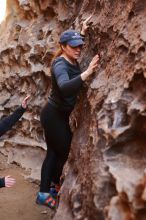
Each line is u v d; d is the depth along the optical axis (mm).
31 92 6184
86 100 3613
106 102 3066
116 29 3443
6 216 4488
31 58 6133
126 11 3373
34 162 5742
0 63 6953
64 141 3910
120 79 3125
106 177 2709
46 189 4137
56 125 3889
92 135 3121
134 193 2396
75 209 3041
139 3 3199
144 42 2922
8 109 6617
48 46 5762
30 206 4727
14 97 6598
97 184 2729
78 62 4059
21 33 6559
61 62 3602
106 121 2971
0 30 7297
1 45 6965
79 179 3211
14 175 5617
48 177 4125
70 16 5508
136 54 2965
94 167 2879
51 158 4121
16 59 6492
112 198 2521
